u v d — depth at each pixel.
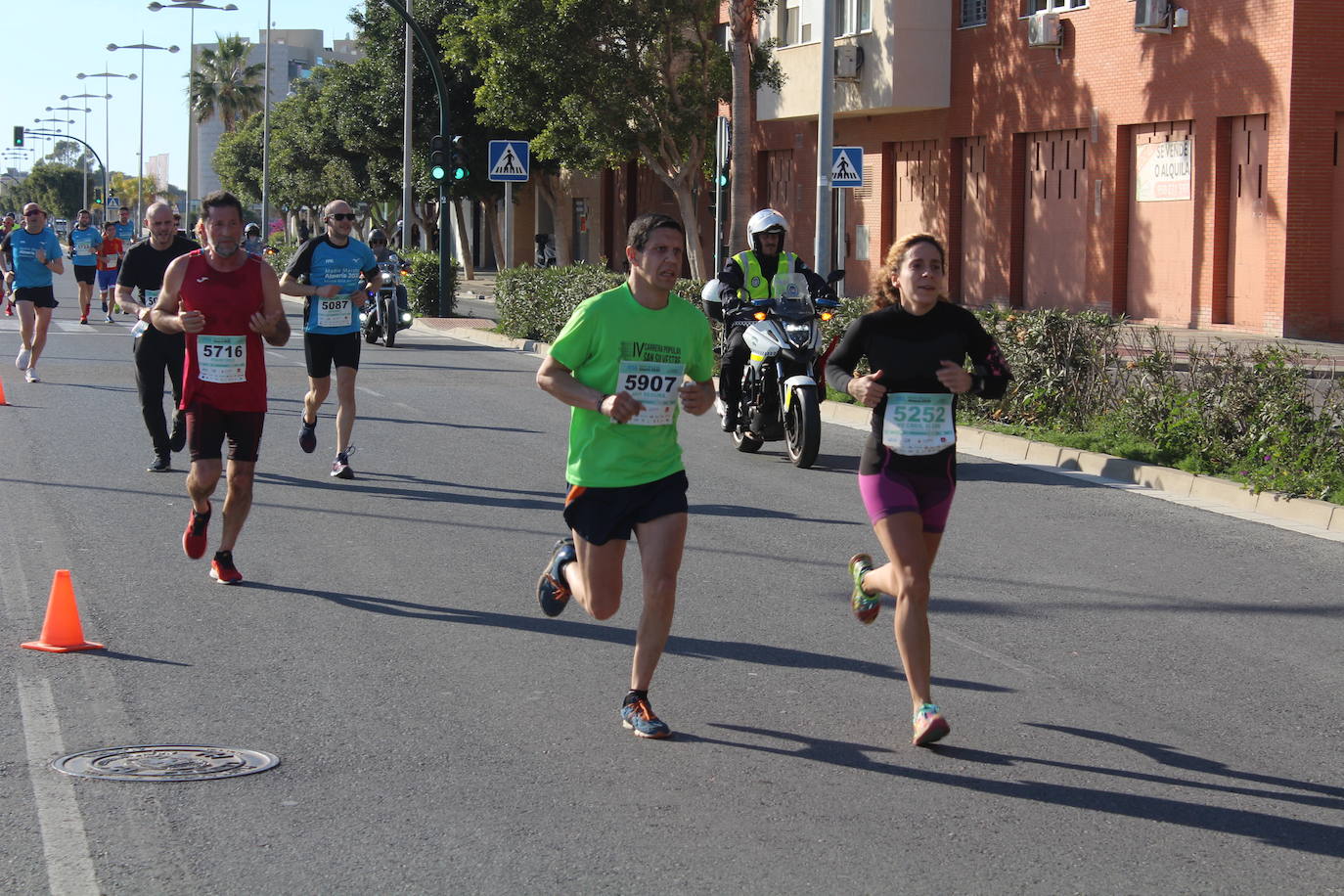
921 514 6.99
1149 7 31.03
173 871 5.32
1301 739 6.96
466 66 52.84
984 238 37.78
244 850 5.52
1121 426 15.77
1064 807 6.06
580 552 6.91
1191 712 7.35
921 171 40.00
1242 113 29.66
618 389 6.70
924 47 38.06
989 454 16.14
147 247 13.52
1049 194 35.66
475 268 73.56
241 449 9.58
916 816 5.94
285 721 7.01
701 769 6.44
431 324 34.16
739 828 5.79
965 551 11.15
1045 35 34.38
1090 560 10.84
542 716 7.14
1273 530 11.98
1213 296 30.69
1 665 7.81
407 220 44.03
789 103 41.09
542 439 16.66
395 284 29.55
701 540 11.41
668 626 6.85
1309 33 28.38
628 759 6.55
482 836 5.67
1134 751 6.76
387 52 53.88
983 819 5.91
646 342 6.71
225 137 101.31
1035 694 7.62
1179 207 31.66
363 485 13.48
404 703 7.30
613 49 37.62
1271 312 29.16
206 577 9.86
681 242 6.71
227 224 9.34
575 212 63.38
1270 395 14.22
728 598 9.58
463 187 54.75
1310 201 28.72
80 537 11.02
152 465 13.95
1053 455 15.38
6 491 12.80
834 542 11.36
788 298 15.45
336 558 10.52
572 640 8.51
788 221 45.09
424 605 9.22
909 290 6.83
